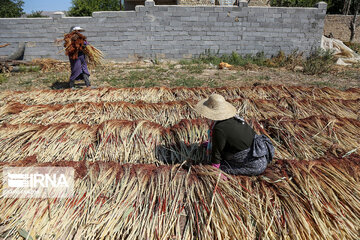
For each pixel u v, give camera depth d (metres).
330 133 4.17
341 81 9.24
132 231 2.56
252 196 2.88
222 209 2.69
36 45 12.04
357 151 3.80
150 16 11.86
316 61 10.74
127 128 4.20
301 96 6.29
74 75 7.48
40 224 2.62
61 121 4.88
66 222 2.65
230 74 10.04
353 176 3.19
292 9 11.95
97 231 2.60
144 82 8.74
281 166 3.34
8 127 4.29
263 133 4.28
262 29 12.24
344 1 23.92
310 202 2.74
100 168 3.27
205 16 11.97
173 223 2.63
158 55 12.46
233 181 3.02
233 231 2.50
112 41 12.14
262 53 12.51
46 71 10.80
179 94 6.34
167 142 4.04
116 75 9.76
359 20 19.72
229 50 12.52
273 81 9.03
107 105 5.35
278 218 2.69
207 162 3.54
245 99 5.55
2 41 11.88
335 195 2.92
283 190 2.92
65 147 3.88
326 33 20.33
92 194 2.97
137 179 3.13
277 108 5.36
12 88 8.30
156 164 3.74
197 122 4.34
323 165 3.33
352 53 14.22
